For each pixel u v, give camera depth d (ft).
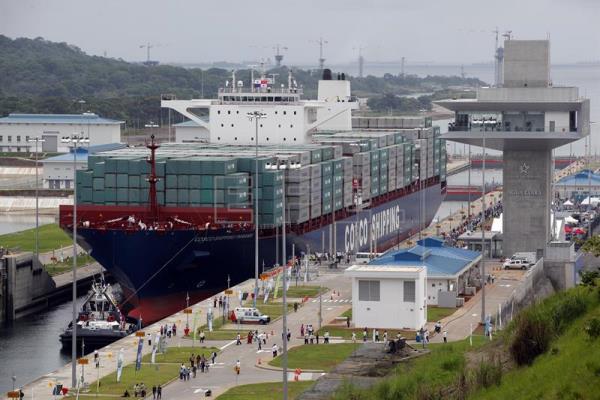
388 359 641.40
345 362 637.30
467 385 523.29
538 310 561.02
